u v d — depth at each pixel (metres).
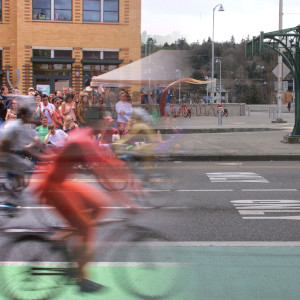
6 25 19.09
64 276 3.73
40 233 3.95
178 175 9.44
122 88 6.85
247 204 6.85
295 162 12.10
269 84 59.91
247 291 3.74
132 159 5.71
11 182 4.18
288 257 4.55
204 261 4.39
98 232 4.00
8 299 3.56
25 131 4.04
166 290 3.64
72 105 8.84
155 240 4.10
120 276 3.71
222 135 17.84
